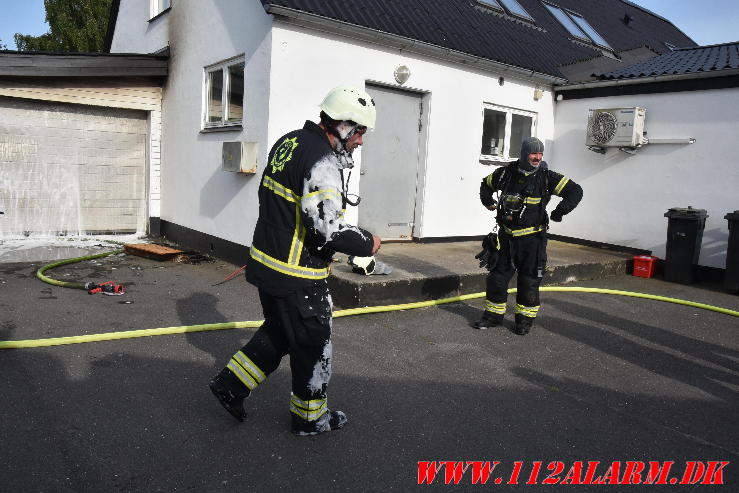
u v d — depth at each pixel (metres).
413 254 7.02
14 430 2.75
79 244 8.20
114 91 8.71
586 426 3.21
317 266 2.67
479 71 8.31
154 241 8.86
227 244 7.31
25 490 2.29
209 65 7.59
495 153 8.88
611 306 6.11
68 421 2.88
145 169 9.41
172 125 8.81
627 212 8.62
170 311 5.01
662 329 5.34
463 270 6.15
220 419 3.03
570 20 11.68
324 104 2.65
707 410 3.53
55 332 4.23
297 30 6.35
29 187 8.37
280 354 2.86
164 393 3.30
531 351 4.48
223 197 7.37
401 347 4.37
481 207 8.70
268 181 2.66
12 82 7.80
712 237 7.65
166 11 8.98
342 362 3.97
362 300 5.21
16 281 5.78
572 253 8.19
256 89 6.51
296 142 2.60
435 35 7.71
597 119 8.51
